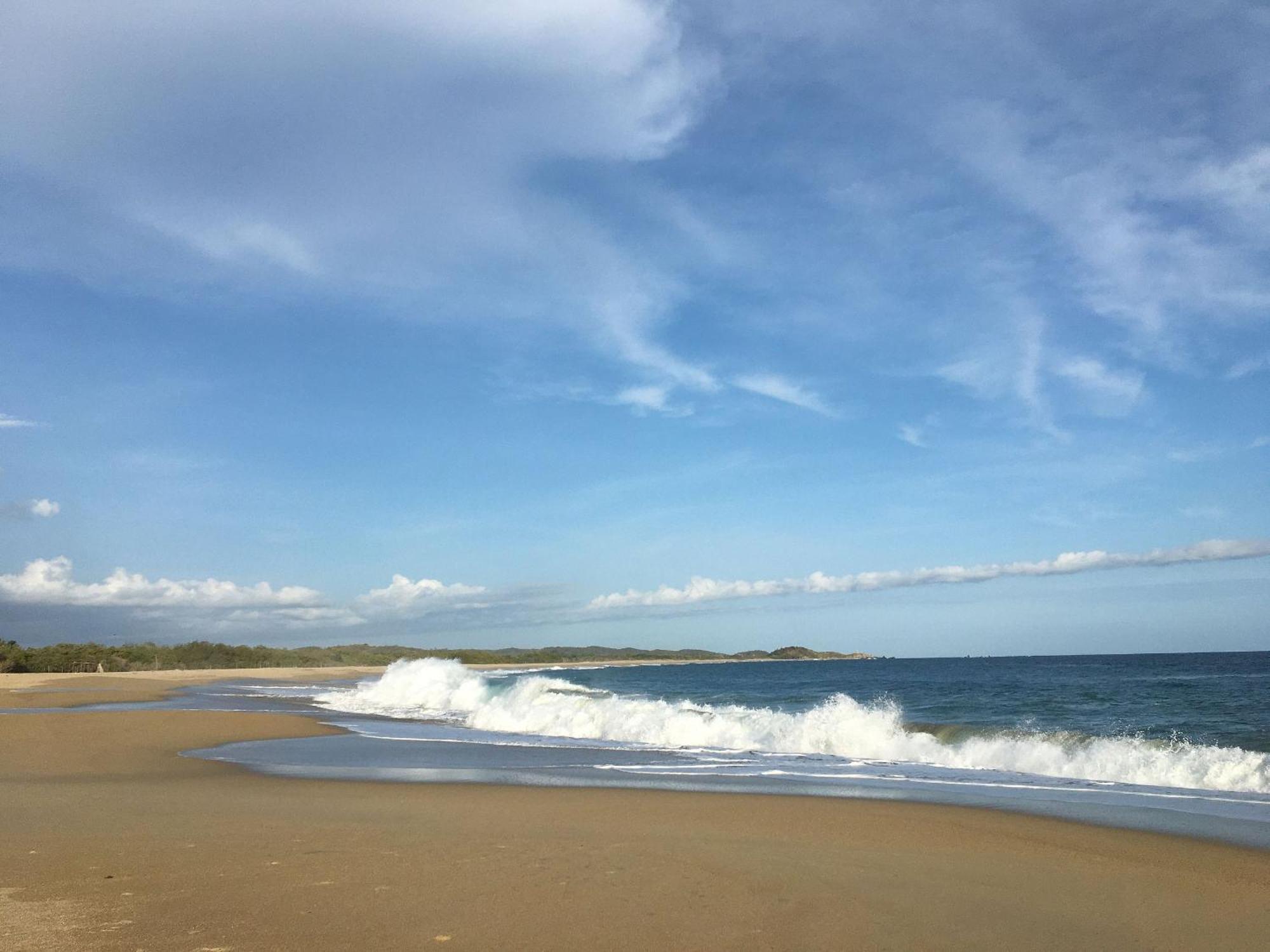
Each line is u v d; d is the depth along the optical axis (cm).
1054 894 692
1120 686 3938
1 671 8638
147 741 1925
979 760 1589
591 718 2211
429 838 862
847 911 631
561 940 554
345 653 13462
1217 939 589
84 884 675
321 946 533
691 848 830
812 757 1691
